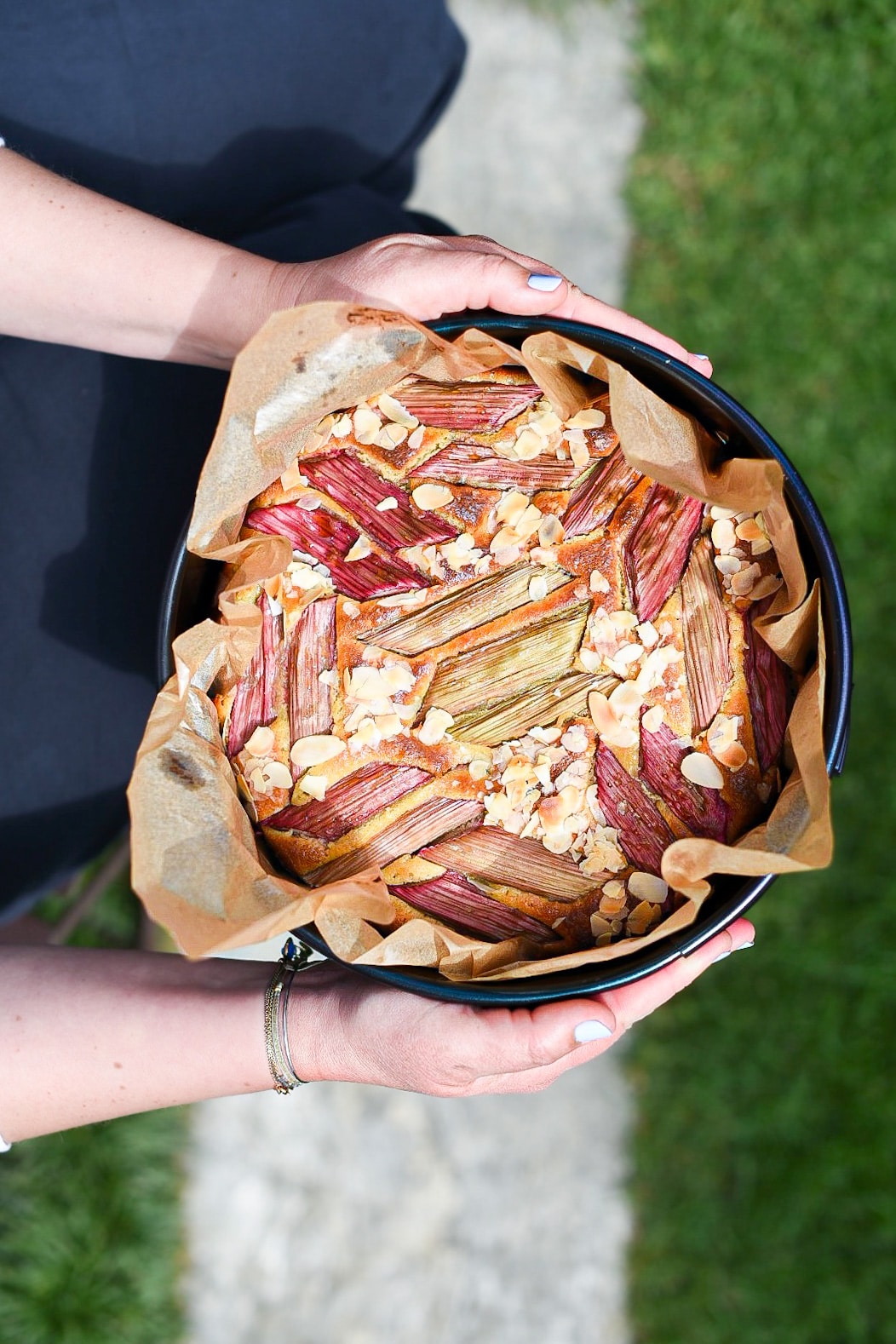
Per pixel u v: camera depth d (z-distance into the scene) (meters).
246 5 0.84
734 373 1.24
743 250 1.24
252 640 0.76
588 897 0.75
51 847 0.90
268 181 0.90
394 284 0.76
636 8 1.24
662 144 1.25
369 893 0.73
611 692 0.76
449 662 0.76
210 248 0.78
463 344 0.75
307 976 0.78
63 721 0.89
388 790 0.76
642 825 0.75
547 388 0.76
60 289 0.79
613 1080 1.24
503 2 1.25
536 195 1.26
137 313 0.79
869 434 1.24
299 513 0.77
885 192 1.23
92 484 0.89
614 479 0.77
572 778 0.75
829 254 1.24
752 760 0.75
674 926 0.71
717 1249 1.22
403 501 0.77
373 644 0.77
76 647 0.89
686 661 0.76
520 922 0.75
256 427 0.74
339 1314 1.23
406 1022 0.74
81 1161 1.18
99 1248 1.18
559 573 0.77
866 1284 1.19
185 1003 0.77
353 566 0.77
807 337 1.24
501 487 0.77
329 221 0.90
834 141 1.23
